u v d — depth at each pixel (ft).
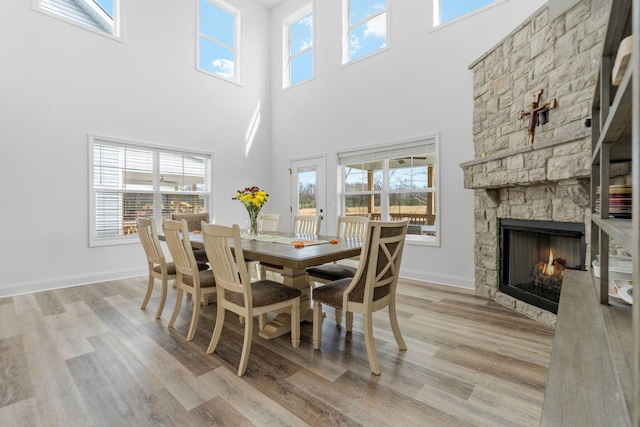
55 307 9.68
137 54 14.16
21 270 11.16
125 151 13.92
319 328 6.97
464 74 11.80
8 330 7.89
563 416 1.99
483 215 10.89
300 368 6.12
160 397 5.18
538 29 8.51
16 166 11.06
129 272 13.87
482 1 11.83
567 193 7.18
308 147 17.72
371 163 15.07
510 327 8.08
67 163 12.17
